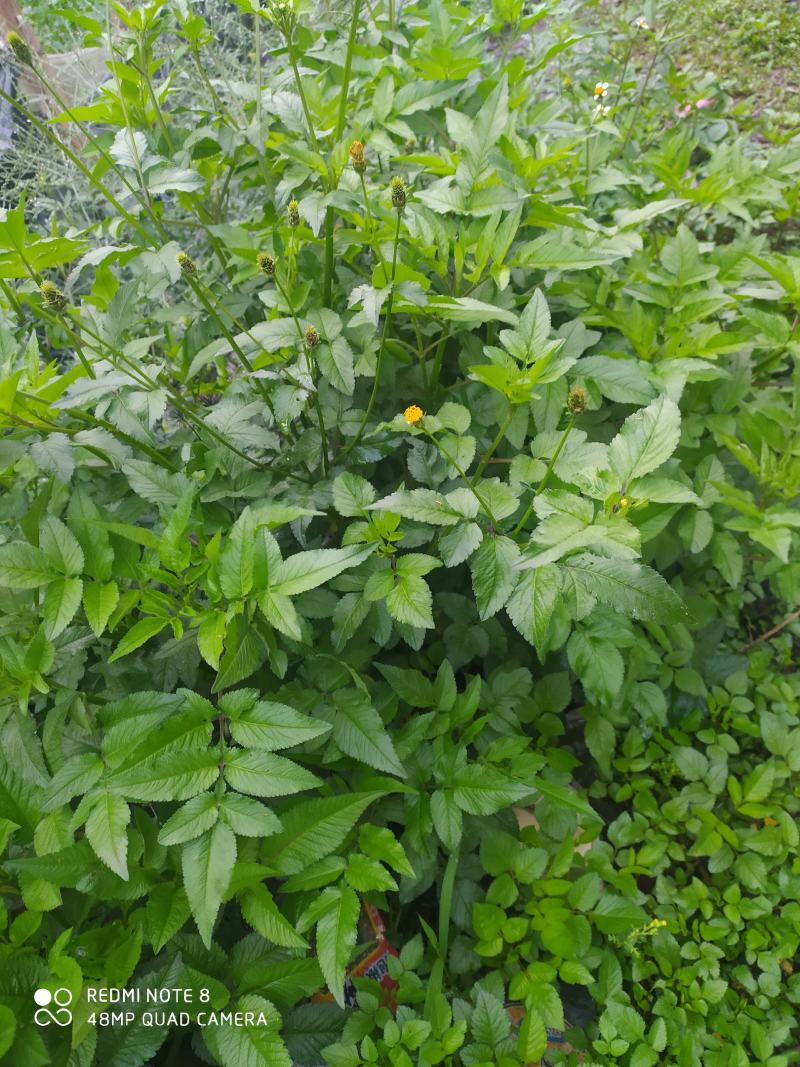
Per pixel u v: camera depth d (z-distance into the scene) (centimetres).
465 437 179
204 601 163
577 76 412
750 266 244
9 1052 125
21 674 147
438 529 190
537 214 197
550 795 177
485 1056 152
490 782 169
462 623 212
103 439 171
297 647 171
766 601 281
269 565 141
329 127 219
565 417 204
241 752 134
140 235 212
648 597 144
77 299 329
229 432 184
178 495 175
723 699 239
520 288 230
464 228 197
